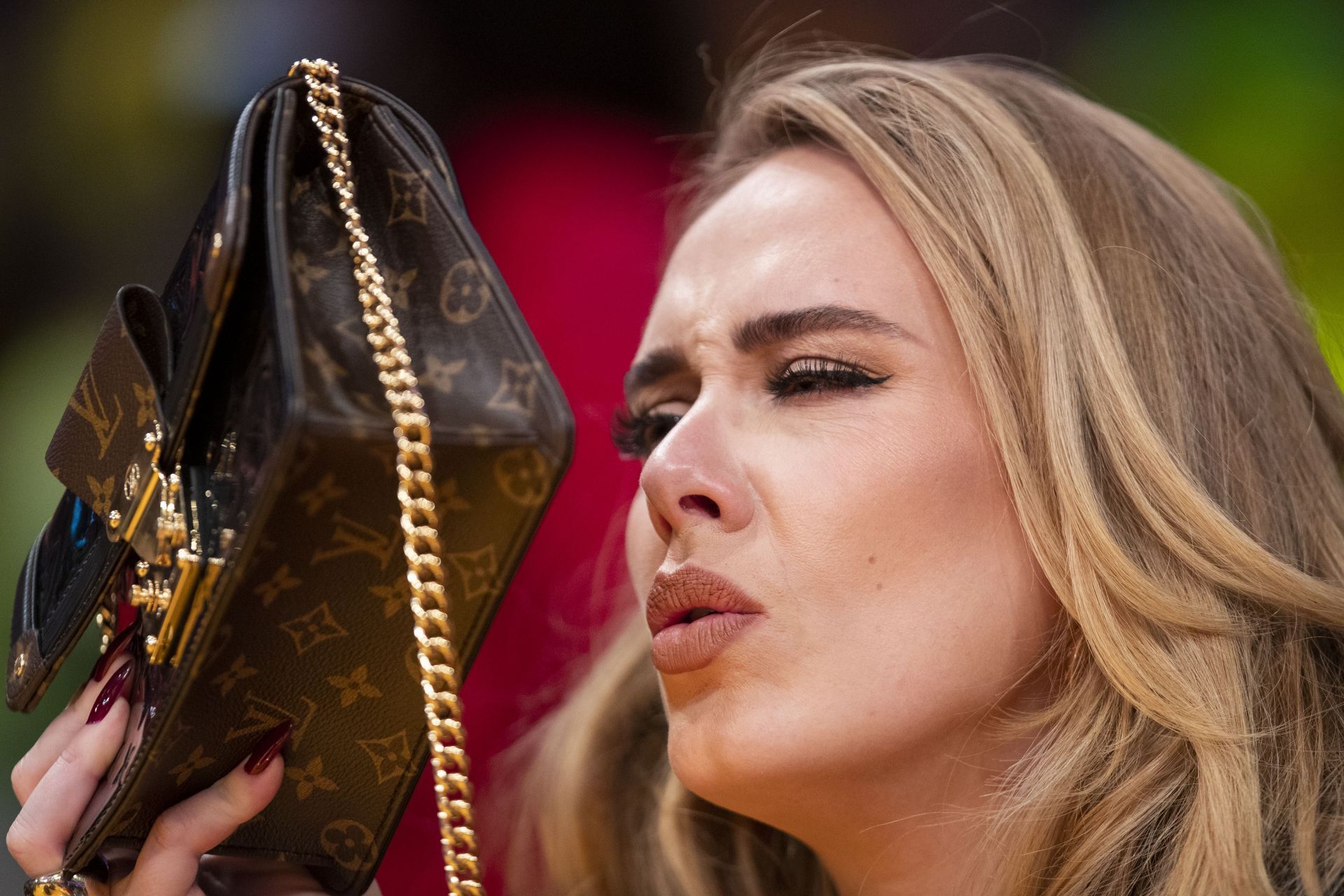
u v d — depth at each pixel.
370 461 2.07
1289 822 2.83
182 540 2.21
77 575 2.75
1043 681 2.98
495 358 2.21
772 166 3.46
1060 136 3.51
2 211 7.12
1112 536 2.93
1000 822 2.87
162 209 7.21
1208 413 3.27
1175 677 2.86
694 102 7.29
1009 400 2.98
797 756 2.78
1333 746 2.99
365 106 2.48
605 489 6.11
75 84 7.20
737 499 2.91
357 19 7.12
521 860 4.62
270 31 7.07
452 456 2.14
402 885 5.54
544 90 7.34
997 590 2.90
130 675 2.76
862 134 3.26
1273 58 6.39
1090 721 2.92
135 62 7.15
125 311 2.51
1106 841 2.78
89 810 2.71
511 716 5.87
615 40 7.30
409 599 2.28
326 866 2.71
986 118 3.35
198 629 2.14
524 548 2.24
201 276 2.31
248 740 2.45
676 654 2.90
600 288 6.68
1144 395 3.18
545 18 7.29
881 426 2.90
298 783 2.55
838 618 2.82
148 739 2.30
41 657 2.72
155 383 2.38
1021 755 2.95
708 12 7.22
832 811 2.95
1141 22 6.57
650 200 7.07
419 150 2.46
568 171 7.14
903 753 2.84
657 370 3.36
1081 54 6.60
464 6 7.12
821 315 3.00
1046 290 3.13
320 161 2.46
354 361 2.14
